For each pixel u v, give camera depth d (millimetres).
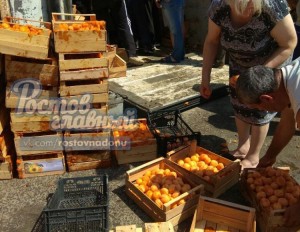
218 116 4891
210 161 3570
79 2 6340
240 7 2930
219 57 5887
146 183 3307
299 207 2650
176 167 3484
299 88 2104
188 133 4227
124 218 3148
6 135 3596
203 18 7098
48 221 2762
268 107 2256
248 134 3861
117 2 6191
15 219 3127
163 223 2871
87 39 3281
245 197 3359
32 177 3652
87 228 2820
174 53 6180
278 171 3271
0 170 3559
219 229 2967
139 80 5398
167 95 4910
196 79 5477
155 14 7293
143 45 7008
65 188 3180
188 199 3088
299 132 4484
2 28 3107
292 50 3076
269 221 2826
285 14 2941
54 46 3289
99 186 3219
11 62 3238
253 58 3254
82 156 3723
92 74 3408
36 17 4516
